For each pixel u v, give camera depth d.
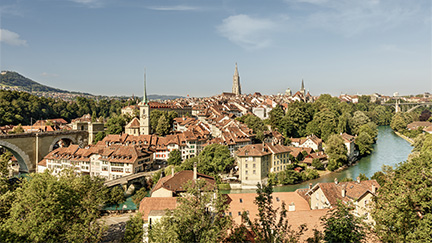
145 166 113.62
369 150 142.75
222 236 27.42
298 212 39.59
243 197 53.91
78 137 151.50
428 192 27.75
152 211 42.72
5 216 42.03
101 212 71.06
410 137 186.75
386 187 33.09
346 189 52.47
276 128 157.50
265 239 21.23
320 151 129.88
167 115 167.88
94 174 113.12
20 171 127.62
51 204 37.00
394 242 25.06
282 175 98.62
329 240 21.33
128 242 42.78
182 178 70.88
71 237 36.72
